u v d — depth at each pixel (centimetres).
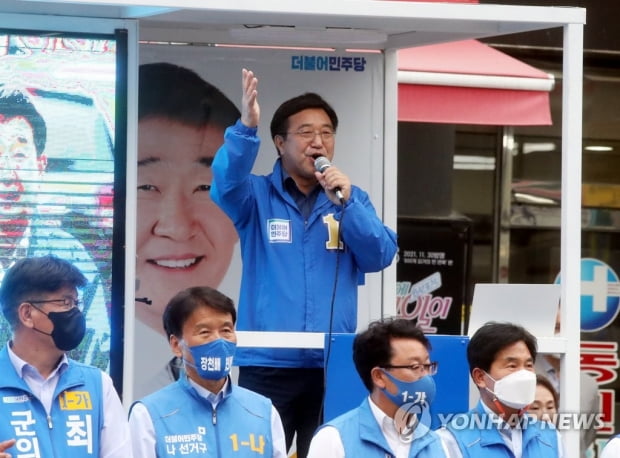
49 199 1386
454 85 1952
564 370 1417
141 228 1625
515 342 1208
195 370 1145
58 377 1083
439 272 2155
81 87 1399
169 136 1631
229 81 1642
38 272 1068
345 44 1630
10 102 1385
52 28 1397
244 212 1418
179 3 1359
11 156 1381
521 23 1447
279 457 1170
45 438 1059
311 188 1430
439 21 1436
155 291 1625
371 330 1152
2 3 1352
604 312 2383
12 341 1080
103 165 1398
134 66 1413
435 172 2228
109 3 1341
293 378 1399
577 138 1441
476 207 2298
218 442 1141
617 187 2408
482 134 2291
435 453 1144
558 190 2341
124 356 1381
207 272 1641
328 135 1427
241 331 1392
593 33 2384
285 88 1648
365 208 1377
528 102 1992
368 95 1662
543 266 2339
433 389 1145
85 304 1380
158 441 1130
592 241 2400
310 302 1388
